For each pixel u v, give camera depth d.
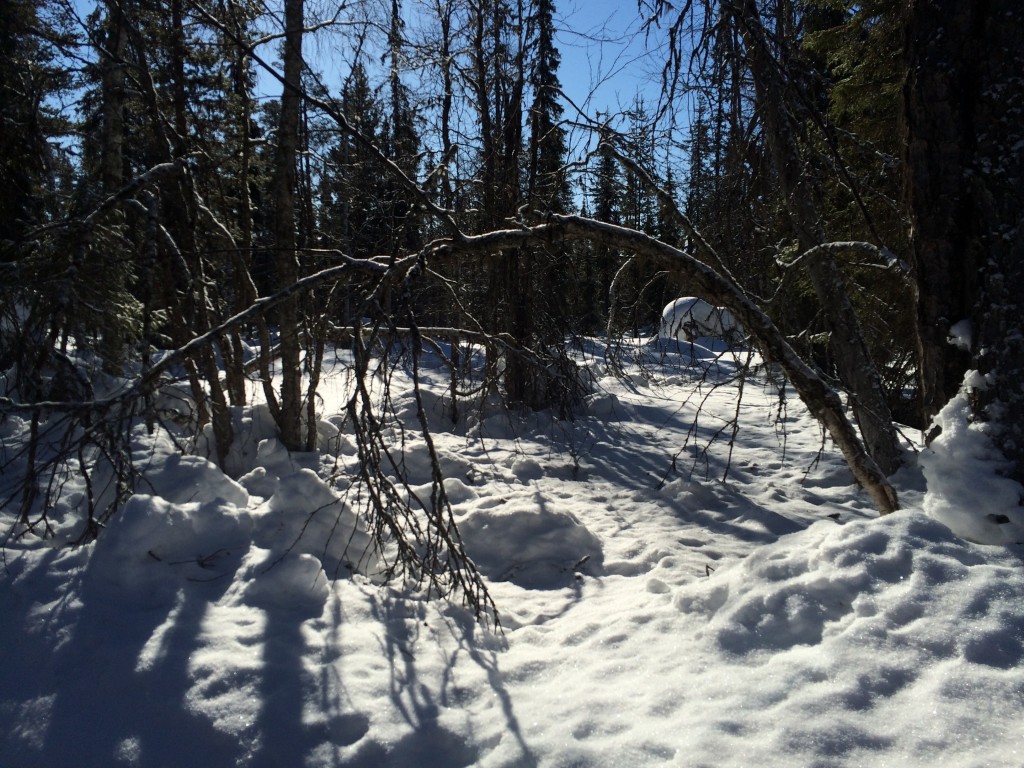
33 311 5.86
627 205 7.96
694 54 5.01
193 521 4.40
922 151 4.05
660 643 3.49
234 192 11.42
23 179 9.17
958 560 3.26
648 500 7.22
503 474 7.91
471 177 9.89
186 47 8.05
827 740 2.48
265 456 7.32
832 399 4.65
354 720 3.06
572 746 2.77
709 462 8.72
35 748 3.00
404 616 4.09
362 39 7.99
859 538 3.45
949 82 3.88
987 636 2.77
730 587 3.65
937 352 4.06
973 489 3.53
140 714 3.12
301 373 7.57
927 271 4.09
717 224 5.59
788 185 6.81
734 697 2.82
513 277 9.69
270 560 4.29
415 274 4.23
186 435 7.48
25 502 4.43
